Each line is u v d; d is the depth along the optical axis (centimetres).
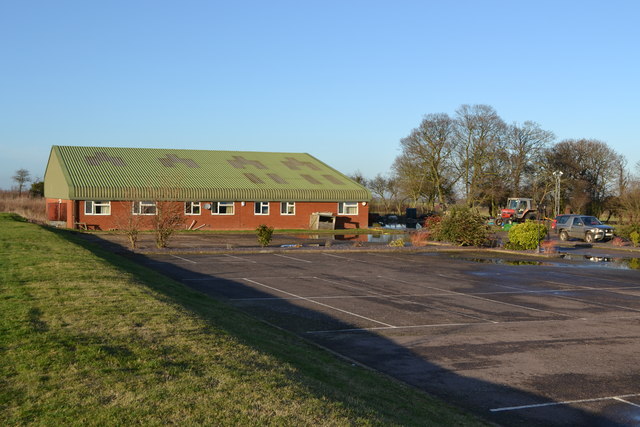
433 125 6925
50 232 2941
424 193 7256
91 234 3981
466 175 6831
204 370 717
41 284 1234
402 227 6059
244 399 626
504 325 1329
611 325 1352
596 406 820
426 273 2269
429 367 988
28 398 599
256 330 1116
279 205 5138
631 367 1006
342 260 2680
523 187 7281
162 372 698
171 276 2000
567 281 2117
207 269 2225
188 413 579
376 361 1018
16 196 8156
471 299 1681
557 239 4275
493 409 802
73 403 589
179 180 4628
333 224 5212
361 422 601
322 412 611
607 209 7162
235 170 5494
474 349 1107
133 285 1303
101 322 915
